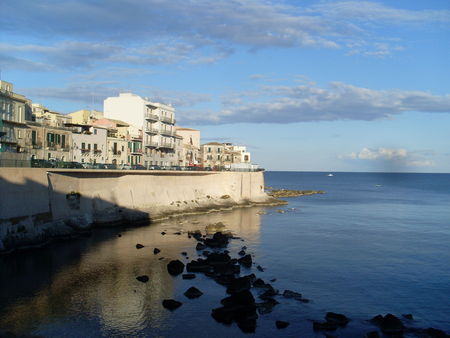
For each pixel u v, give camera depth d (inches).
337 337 1129.4
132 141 3710.6
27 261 1654.8
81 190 2322.8
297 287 1514.5
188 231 2425.0
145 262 1716.3
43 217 1958.7
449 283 1605.6
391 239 2466.8
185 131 5452.8
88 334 1075.9
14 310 1194.6
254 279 1547.7
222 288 1445.6
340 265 1827.0
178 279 1523.1
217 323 1175.6
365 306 1353.3
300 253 2027.6
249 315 1228.5
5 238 1699.1
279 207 4168.3
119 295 1343.5
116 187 2662.4
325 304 1357.0
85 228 2193.7
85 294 1336.1
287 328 1170.0
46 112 3405.5
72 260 1699.1
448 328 1214.9
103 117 3956.7
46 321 1134.4
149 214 2810.0
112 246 1968.5
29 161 1985.7
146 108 4050.2
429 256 2034.9
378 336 1129.4
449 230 2844.5
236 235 2449.6
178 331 1120.2
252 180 4306.1
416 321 1254.9
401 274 1713.8
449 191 7677.2
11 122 2463.1
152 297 1339.8
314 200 5246.1
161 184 3120.1
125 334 1089.4
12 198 1750.7
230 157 6131.9
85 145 3154.5
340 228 2837.1
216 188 3873.0
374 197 5920.3
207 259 1711.4
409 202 5108.3
